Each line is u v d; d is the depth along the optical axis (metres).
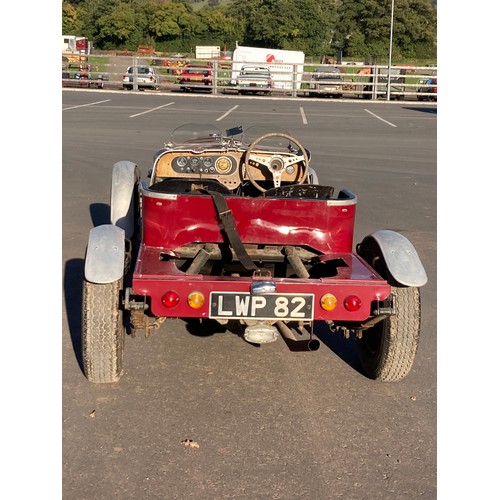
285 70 40.00
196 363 4.79
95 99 29.17
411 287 4.32
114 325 4.16
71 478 3.38
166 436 3.79
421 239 8.41
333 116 25.20
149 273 4.04
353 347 5.24
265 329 4.05
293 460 3.60
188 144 6.06
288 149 5.92
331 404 4.26
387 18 75.94
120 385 4.39
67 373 4.50
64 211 9.31
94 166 12.76
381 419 4.08
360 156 15.30
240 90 37.38
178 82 39.88
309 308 4.04
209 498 3.25
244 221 4.71
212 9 84.06
